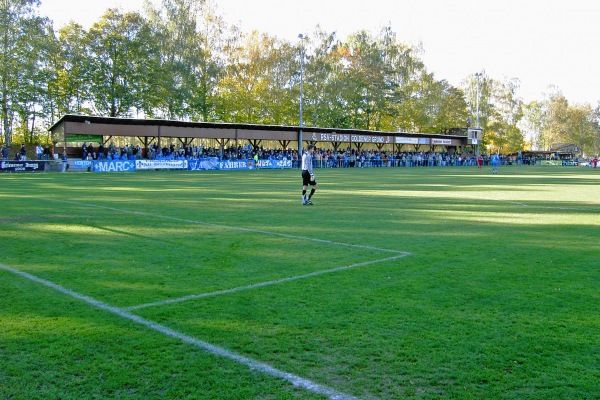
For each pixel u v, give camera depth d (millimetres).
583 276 6871
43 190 20719
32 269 7156
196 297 5859
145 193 19734
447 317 5188
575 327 4914
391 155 66562
